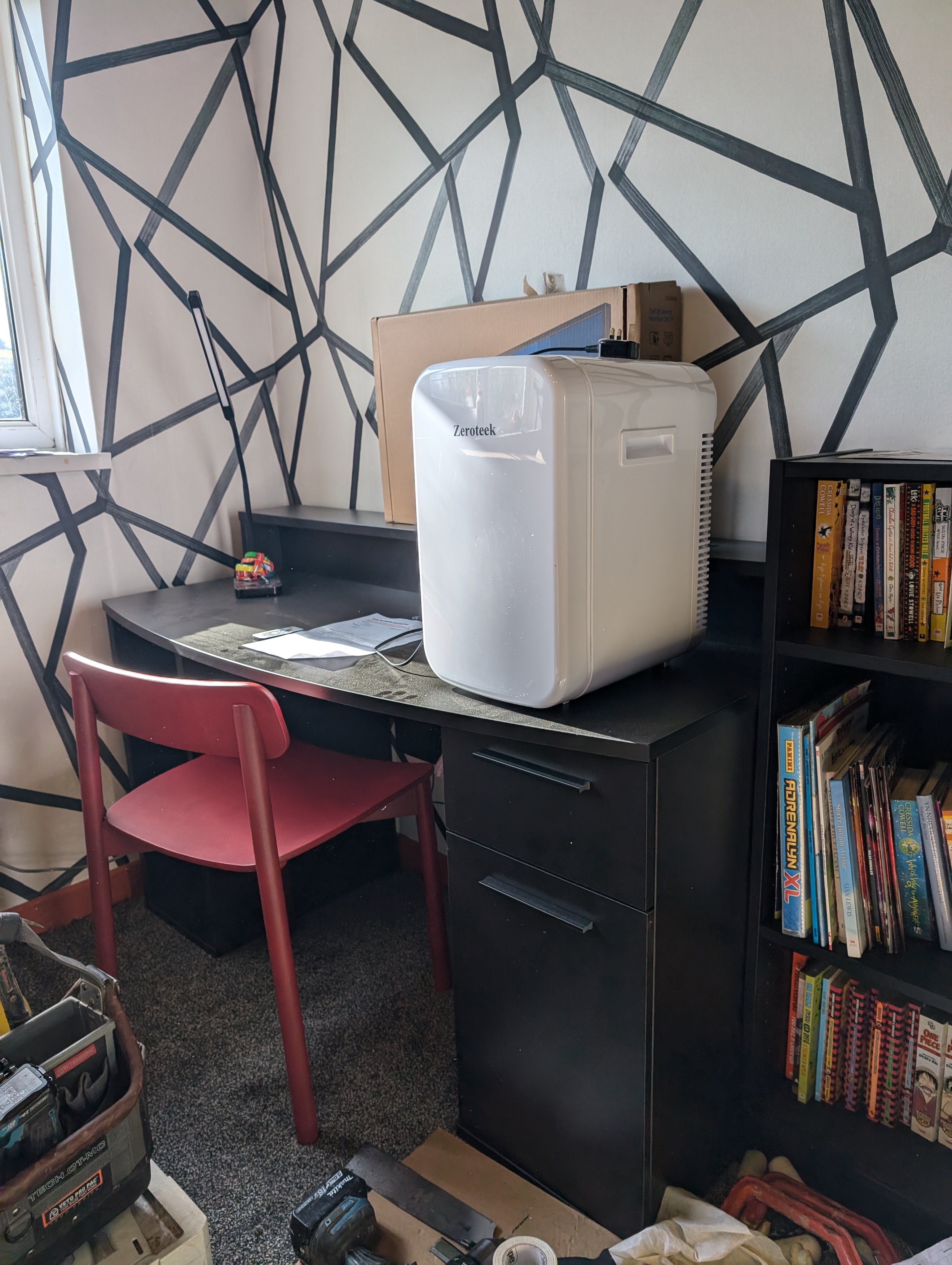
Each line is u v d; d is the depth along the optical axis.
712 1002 1.13
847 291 1.20
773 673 1.06
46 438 1.93
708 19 1.25
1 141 1.77
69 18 1.67
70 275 1.76
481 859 1.13
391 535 1.68
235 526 2.10
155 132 1.83
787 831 1.09
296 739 1.71
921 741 1.20
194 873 1.74
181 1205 1.01
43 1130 0.91
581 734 0.95
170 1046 1.50
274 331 2.11
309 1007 1.58
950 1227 1.01
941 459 0.97
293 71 1.88
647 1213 1.06
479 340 1.46
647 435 1.02
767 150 1.24
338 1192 1.11
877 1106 1.15
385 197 1.77
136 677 1.21
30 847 1.85
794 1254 1.05
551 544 0.95
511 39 1.49
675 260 1.37
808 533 1.08
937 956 1.05
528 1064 1.15
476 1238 1.08
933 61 1.08
